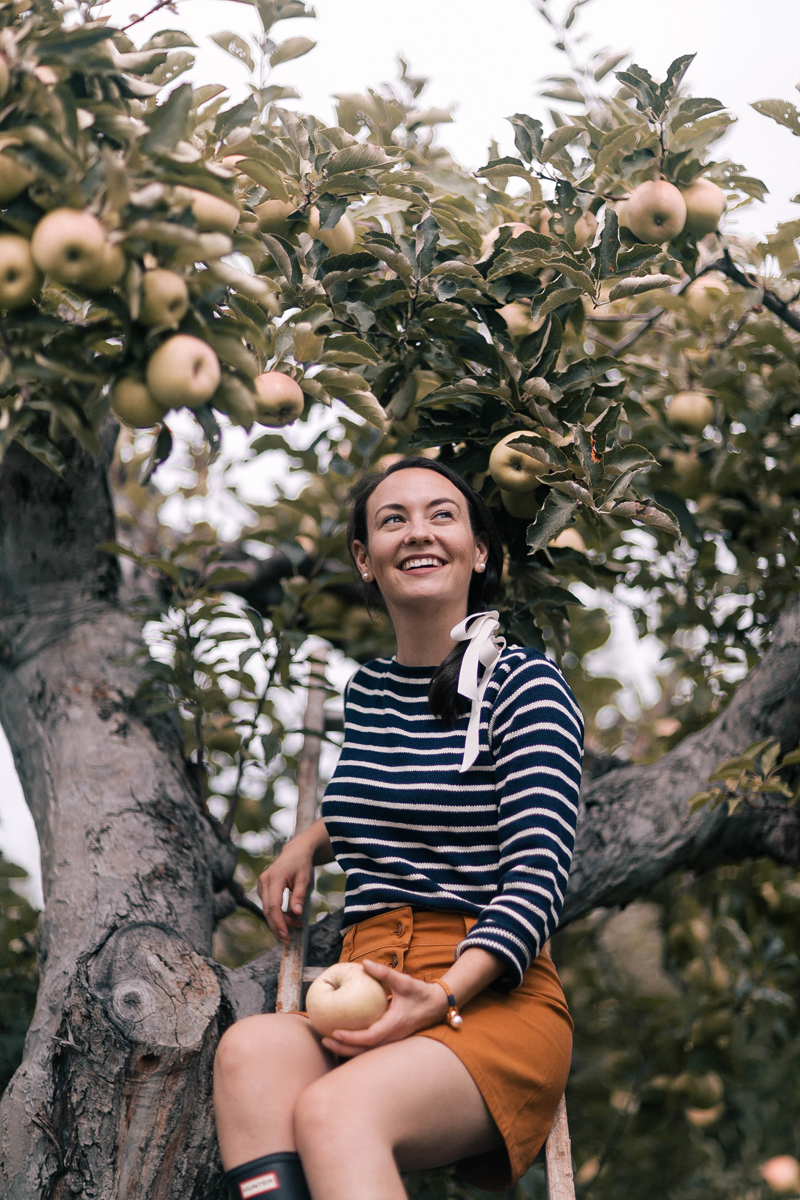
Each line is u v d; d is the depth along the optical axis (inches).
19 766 105.7
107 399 66.6
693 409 114.4
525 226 97.3
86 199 54.0
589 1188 144.7
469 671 71.9
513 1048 61.5
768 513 121.1
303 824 98.3
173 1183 70.7
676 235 96.7
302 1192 55.1
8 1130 71.8
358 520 84.4
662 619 131.2
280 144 81.4
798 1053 157.0
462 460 92.0
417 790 70.6
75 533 113.2
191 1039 72.5
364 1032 57.9
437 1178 101.8
